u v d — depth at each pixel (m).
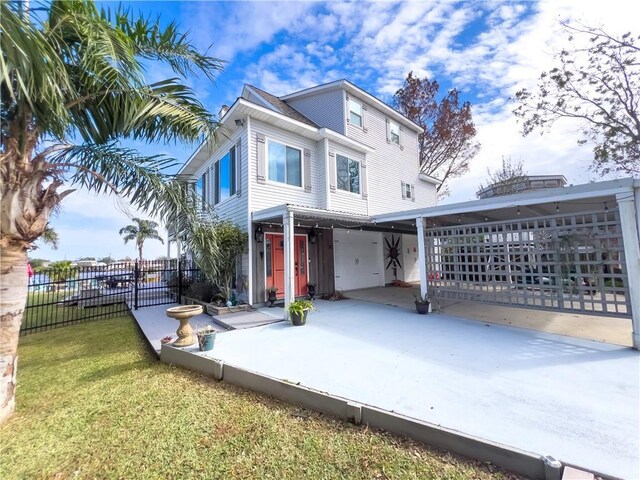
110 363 4.59
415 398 3.10
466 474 2.13
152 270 10.13
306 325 6.35
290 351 4.63
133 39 3.62
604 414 2.77
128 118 3.53
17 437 2.73
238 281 8.84
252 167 8.34
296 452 2.42
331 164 10.27
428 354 4.47
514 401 3.03
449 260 7.39
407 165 14.85
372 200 12.52
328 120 11.60
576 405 2.94
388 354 4.48
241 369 3.69
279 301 8.89
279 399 3.32
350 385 3.41
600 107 12.43
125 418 2.99
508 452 2.16
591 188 5.02
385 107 13.03
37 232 3.20
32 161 3.14
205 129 4.23
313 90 11.77
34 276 8.04
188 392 3.53
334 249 11.05
